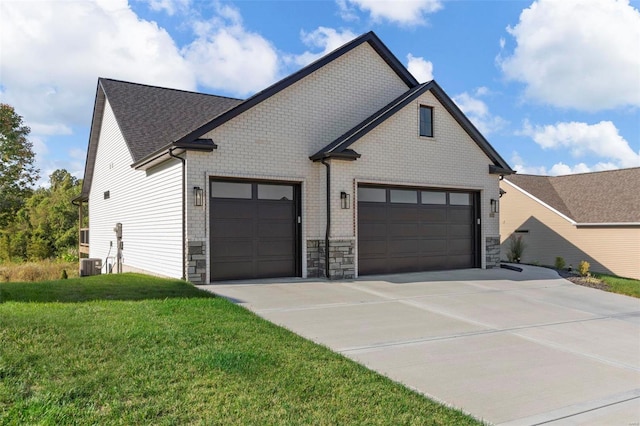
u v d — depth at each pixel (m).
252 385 4.38
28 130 27.41
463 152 14.45
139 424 3.57
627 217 19.98
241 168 11.13
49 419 3.56
